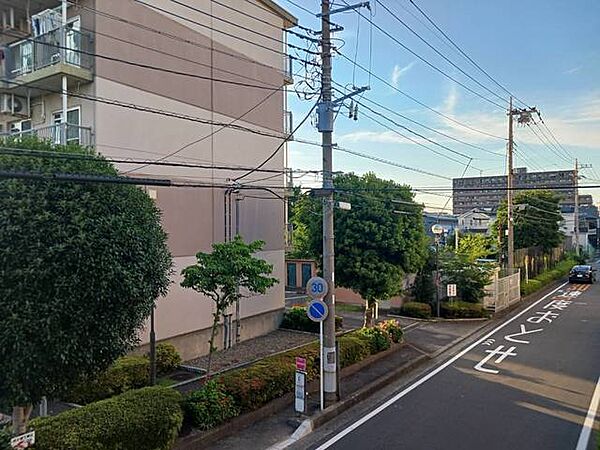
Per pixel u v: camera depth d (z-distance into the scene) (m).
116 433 7.37
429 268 23.70
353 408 11.05
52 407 10.02
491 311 22.98
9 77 12.90
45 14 12.76
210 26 15.32
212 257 10.09
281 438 9.26
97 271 5.99
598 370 13.88
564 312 23.69
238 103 16.41
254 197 17.19
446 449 8.76
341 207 11.68
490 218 59.97
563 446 8.84
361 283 17.20
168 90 13.91
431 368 14.41
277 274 18.52
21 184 5.80
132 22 12.94
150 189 13.20
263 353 15.18
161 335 13.48
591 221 75.31
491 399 11.49
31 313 5.57
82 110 12.39
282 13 18.19
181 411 8.73
